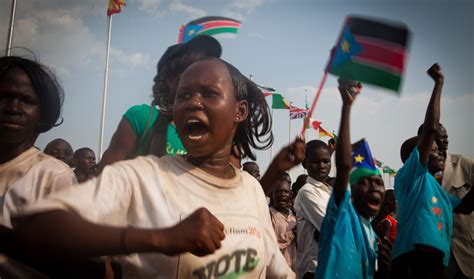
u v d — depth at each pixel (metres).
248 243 1.51
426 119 3.38
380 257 3.48
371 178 3.18
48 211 1.14
